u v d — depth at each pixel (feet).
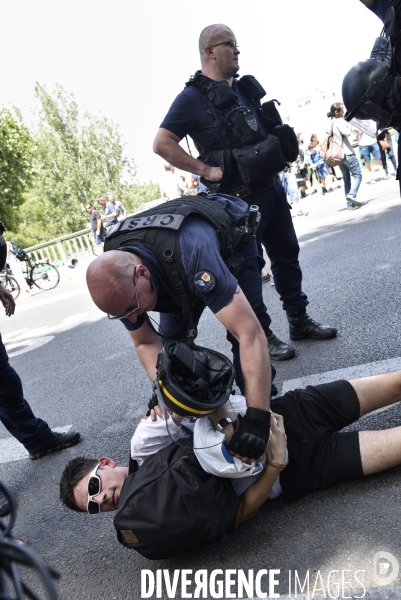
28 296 44.83
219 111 11.52
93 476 8.36
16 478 12.01
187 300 7.69
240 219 8.70
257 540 7.80
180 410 7.11
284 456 7.76
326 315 16.17
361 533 7.29
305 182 53.57
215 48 11.56
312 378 12.16
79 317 28.32
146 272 7.47
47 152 199.31
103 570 8.27
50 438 12.59
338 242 26.45
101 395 15.61
